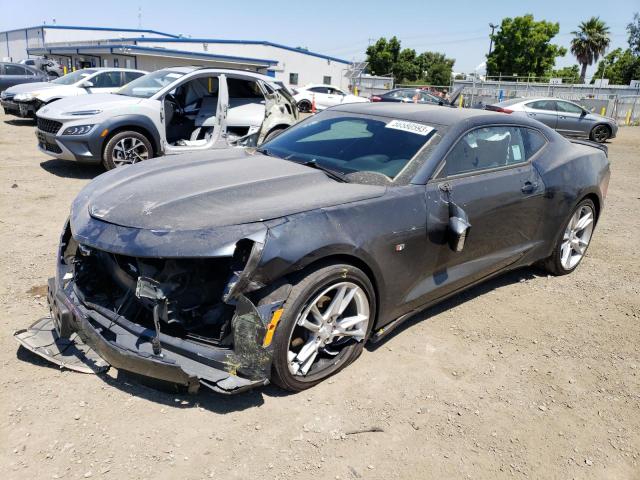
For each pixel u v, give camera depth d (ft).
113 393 8.89
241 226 8.19
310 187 10.09
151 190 9.60
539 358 11.12
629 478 8.03
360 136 12.13
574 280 15.48
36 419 8.18
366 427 8.58
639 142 58.54
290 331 8.43
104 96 26.30
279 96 27.63
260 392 9.21
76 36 163.43
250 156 12.35
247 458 7.76
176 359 8.14
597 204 15.83
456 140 11.48
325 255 8.59
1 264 13.78
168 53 99.60
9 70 58.70
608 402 9.81
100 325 8.91
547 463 8.18
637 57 195.21
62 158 24.44
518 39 172.14
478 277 12.53
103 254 9.48
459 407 9.30
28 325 10.79
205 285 8.48
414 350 11.00
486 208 11.75
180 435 8.09
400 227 9.84
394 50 223.10
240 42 124.98
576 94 110.63
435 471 7.83
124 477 7.27
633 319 13.20
